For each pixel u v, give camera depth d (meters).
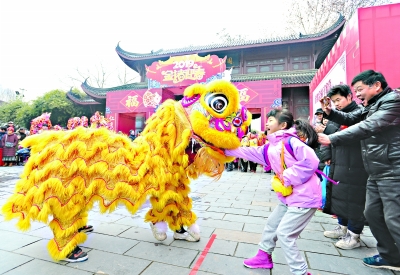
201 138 2.29
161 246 2.65
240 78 14.40
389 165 2.02
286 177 1.91
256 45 14.88
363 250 2.65
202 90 2.38
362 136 2.01
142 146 2.43
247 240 2.84
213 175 2.44
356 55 4.48
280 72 14.23
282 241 1.94
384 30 4.18
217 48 15.62
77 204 2.15
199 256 2.43
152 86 14.30
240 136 2.38
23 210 2.07
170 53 16.58
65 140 2.19
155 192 2.33
